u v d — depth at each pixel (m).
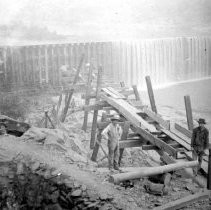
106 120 12.84
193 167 9.71
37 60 25.98
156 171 8.38
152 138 10.66
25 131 10.96
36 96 23.20
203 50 37.41
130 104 13.91
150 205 7.72
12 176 8.22
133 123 11.69
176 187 8.88
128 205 7.52
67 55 27.38
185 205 7.97
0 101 19.09
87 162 9.72
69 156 9.55
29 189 8.09
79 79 25.20
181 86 33.09
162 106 24.31
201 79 36.94
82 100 22.48
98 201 7.49
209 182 8.95
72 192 7.69
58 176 8.08
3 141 9.43
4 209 8.05
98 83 15.32
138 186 8.48
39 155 8.94
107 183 8.23
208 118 20.72
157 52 34.12
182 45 36.03
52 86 25.69
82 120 18.16
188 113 12.74
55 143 9.90
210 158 8.94
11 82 24.45
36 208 7.98
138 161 12.84
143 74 33.28
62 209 7.74
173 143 11.28
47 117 15.13
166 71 35.16
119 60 31.03
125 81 32.00
